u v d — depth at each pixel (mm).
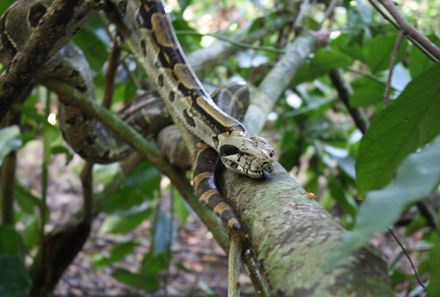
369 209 607
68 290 1796
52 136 1320
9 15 1098
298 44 1333
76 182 2768
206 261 2121
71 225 1351
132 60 1550
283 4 1684
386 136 778
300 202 752
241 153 893
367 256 663
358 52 1349
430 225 1498
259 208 768
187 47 1675
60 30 944
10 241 1207
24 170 2814
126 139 1116
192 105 1039
